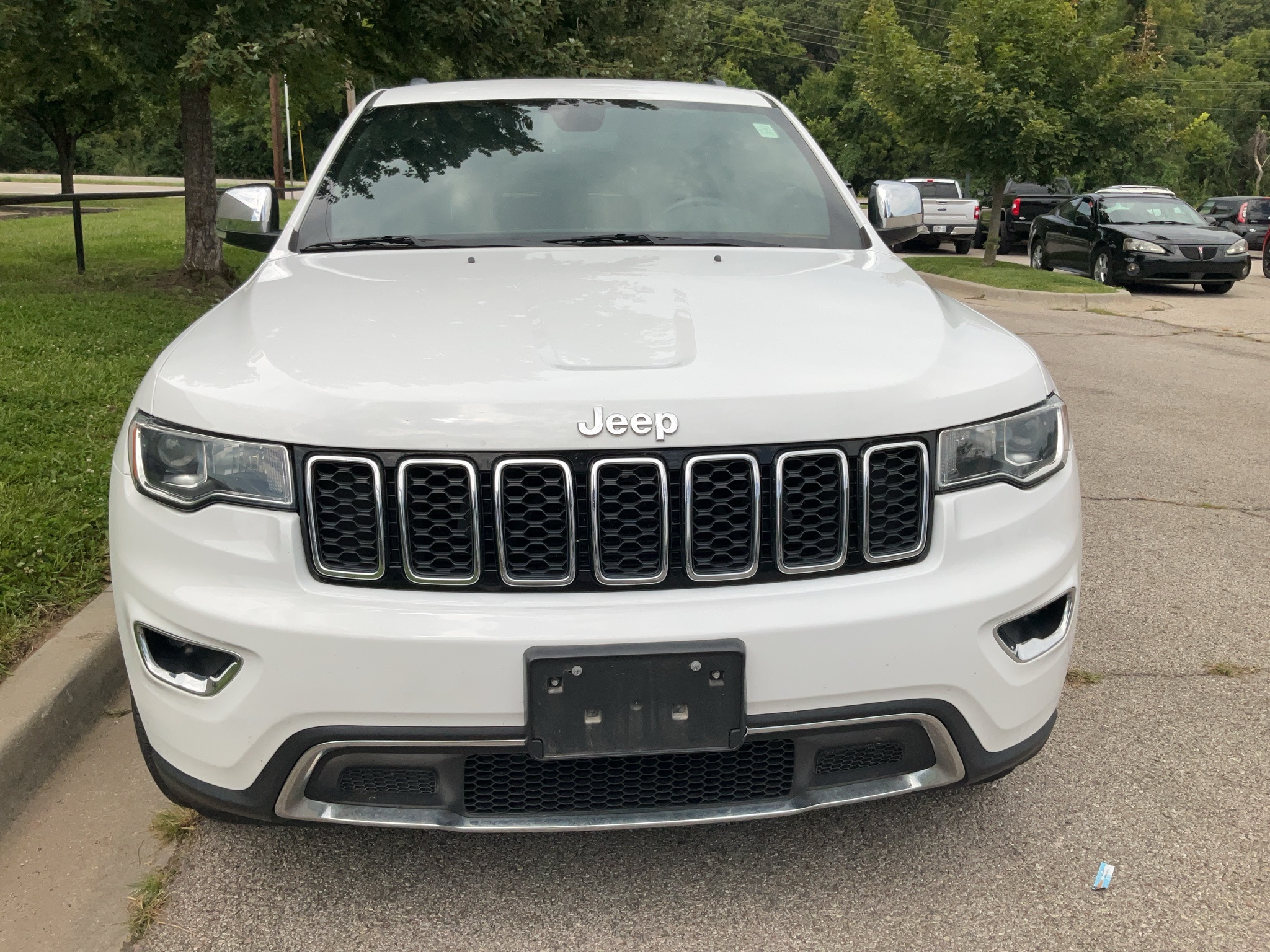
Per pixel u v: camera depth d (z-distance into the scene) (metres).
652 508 1.92
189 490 1.97
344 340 2.13
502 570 1.90
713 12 85.06
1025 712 2.14
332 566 1.93
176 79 8.88
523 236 3.02
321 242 3.02
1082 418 6.94
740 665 1.89
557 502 1.90
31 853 2.38
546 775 2.01
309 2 8.23
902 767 2.12
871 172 67.62
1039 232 18.88
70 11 8.57
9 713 2.65
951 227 24.05
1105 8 16.44
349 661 1.87
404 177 3.25
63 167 30.64
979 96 16.42
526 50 9.70
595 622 1.88
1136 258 15.48
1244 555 4.37
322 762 1.95
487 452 1.88
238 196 3.29
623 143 3.41
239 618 1.89
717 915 2.19
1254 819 2.54
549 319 2.21
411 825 1.98
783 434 1.93
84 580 3.46
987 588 2.02
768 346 2.11
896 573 2.01
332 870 2.33
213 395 1.99
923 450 2.01
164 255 13.45
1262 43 76.69
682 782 2.03
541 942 2.11
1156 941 2.12
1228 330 11.46
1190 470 5.68
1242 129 70.00
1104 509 4.98
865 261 2.93
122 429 2.23
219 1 8.12
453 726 1.89
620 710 1.89
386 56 10.68
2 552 3.48
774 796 2.07
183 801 2.12
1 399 5.31
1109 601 3.88
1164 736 2.93
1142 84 16.66
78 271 10.94
